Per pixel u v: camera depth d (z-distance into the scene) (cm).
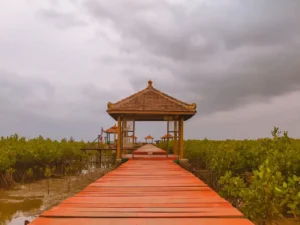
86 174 2814
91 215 475
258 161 1399
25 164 2386
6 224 1227
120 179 973
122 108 1850
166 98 1930
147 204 568
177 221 445
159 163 1639
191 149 2783
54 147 2816
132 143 1936
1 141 2888
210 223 432
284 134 1463
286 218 950
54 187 2077
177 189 765
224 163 1538
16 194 1820
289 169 1092
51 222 435
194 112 1891
